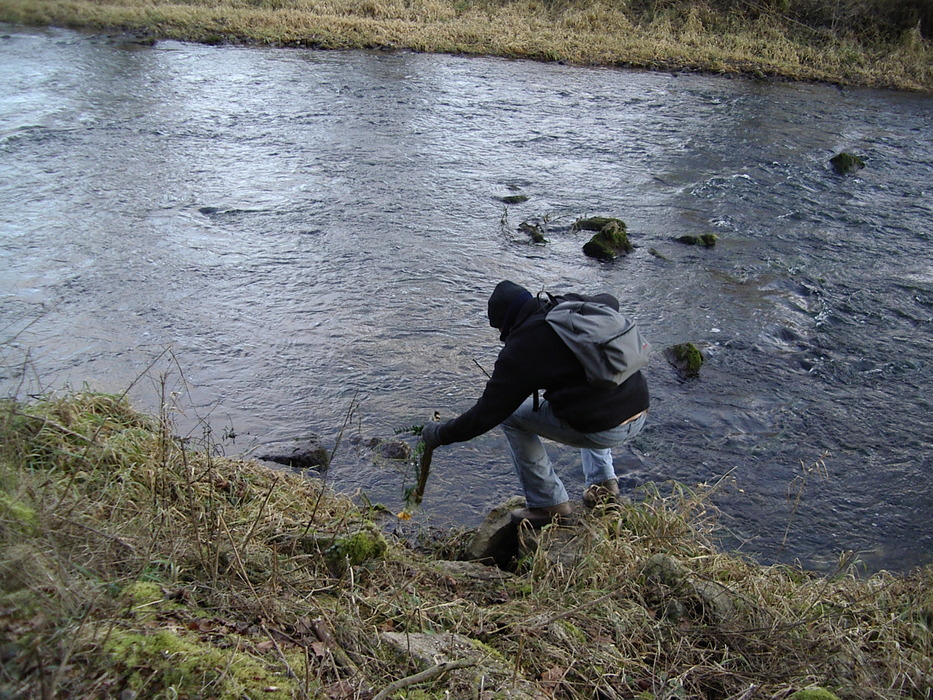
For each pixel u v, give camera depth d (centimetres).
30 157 1027
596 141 1266
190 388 585
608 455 448
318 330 683
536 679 295
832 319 789
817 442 599
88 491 356
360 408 584
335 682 266
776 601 364
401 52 1736
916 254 948
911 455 592
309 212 923
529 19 1991
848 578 423
